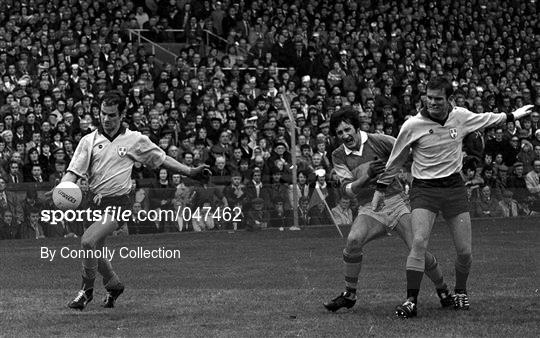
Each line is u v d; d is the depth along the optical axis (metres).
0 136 22.38
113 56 27.50
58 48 27.27
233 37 31.69
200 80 27.95
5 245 18.58
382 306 10.49
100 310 10.40
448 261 15.19
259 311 10.19
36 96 24.58
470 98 31.67
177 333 8.91
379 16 34.50
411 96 30.48
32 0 29.44
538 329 8.95
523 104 32.47
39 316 9.99
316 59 30.91
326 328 9.08
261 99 27.73
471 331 8.85
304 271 14.20
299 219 21.83
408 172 21.06
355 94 30.08
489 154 25.94
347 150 10.40
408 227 10.20
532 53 36.00
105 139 10.71
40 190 19.91
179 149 23.84
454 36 35.88
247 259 16.00
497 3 37.84
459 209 9.99
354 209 21.91
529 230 21.20
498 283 12.41
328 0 34.72
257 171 21.81
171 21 32.50
